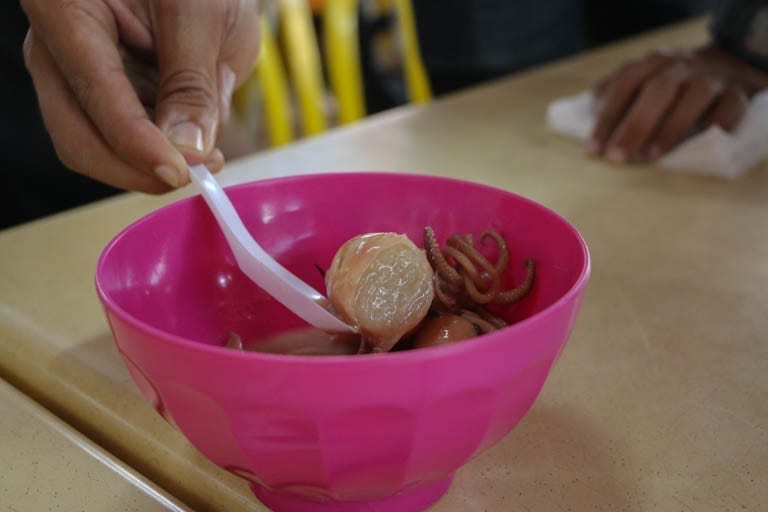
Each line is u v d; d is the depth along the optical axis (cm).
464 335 36
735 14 76
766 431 37
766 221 56
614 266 51
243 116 134
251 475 31
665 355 42
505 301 37
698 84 66
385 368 27
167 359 28
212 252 39
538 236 36
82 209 62
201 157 40
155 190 44
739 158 64
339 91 137
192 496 37
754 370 41
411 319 35
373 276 35
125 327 29
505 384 29
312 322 37
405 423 28
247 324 40
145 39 47
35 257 55
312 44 136
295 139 148
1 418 39
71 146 44
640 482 35
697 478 35
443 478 33
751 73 74
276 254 40
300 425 28
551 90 86
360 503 32
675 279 49
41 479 36
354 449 29
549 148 70
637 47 99
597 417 38
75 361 43
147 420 39
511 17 114
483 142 72
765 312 45
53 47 42
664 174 64
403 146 72
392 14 139
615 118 68
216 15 44
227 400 28
